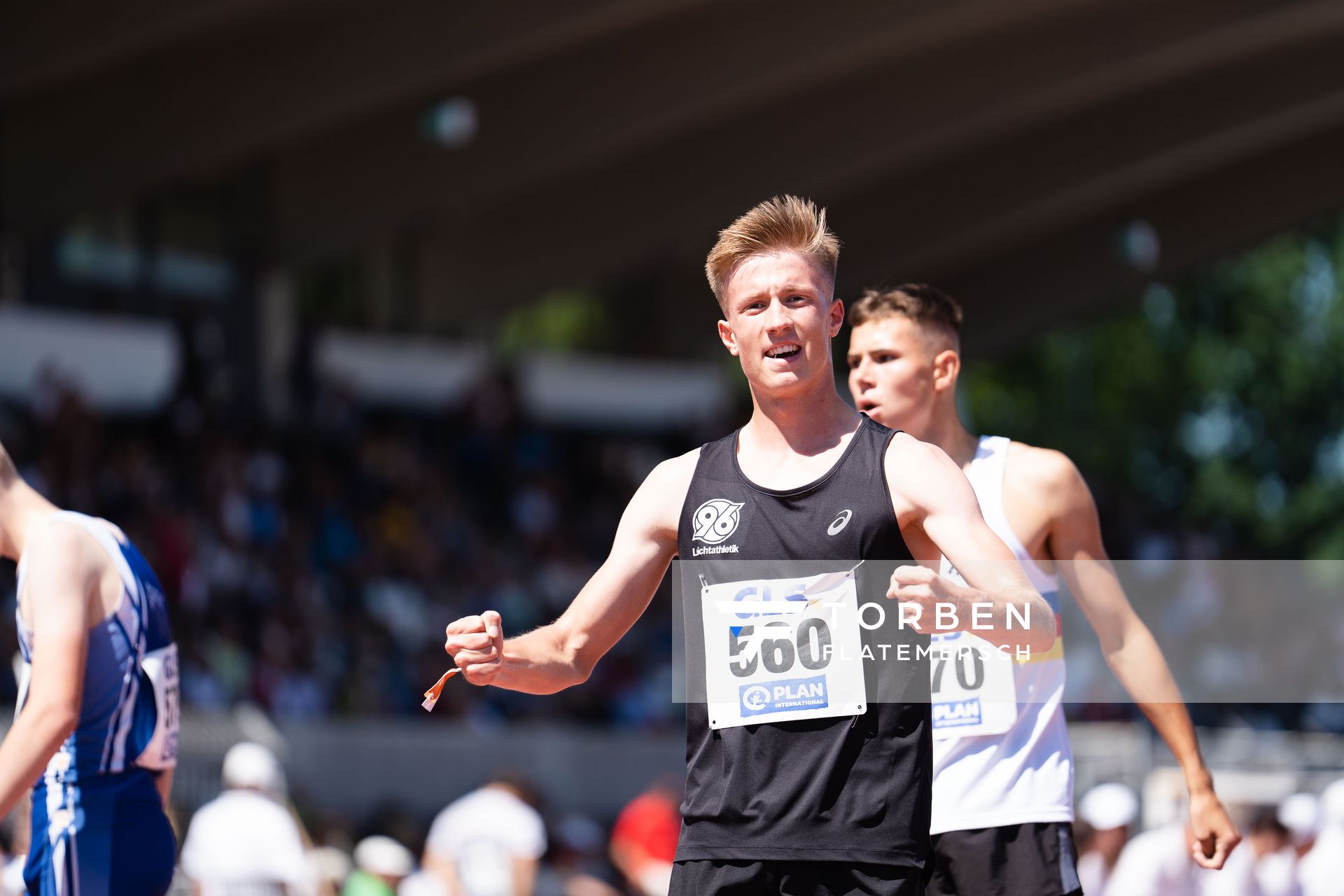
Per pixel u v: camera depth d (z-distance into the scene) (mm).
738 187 74000
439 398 80562
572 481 76688
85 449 54562
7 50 53125
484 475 72188
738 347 10250
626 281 90562
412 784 43062
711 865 9797
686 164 75062
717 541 10023
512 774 28406
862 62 63938
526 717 53188
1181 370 112500
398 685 52500
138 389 66438
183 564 50000
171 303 70125
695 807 9953
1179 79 73188
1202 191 85438
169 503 55031
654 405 88250
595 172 77812
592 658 10664
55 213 63875
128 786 11773
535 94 66375
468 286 81188
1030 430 113562
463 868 27750
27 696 11648
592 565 70125
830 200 83250
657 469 10688
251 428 63562
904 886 9523
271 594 52750
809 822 9594
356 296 79750
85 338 65250
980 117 67375
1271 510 108625
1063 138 77000
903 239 82062
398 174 69562
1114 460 111750
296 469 62469
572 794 46562
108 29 51938
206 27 53062
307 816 32594
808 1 60844
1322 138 82375
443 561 62062
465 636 10016
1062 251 89438
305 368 74438
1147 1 62594
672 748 49031
